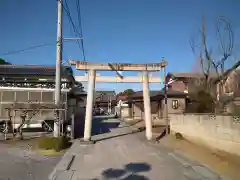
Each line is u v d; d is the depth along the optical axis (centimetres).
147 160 963
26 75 1988
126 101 3544
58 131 1331
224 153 900
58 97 1341
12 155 1027
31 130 1734
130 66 1588
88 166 866
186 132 1358
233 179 691
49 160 952
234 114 900
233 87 1475
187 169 812
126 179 705
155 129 2070
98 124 2809
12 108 1453
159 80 1653
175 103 2667
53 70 2103
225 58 1415
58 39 1325
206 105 1645
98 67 1548
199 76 1614
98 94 6925
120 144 1387
